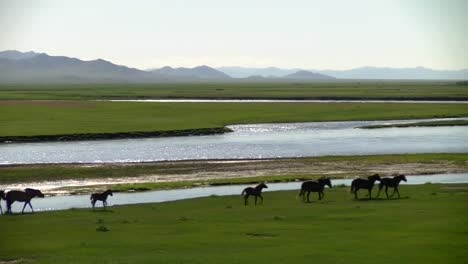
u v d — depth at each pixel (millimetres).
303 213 39031
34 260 27375
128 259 27281
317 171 63969
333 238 31000
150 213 40812
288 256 27422
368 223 34812
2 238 32250
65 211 42219
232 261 26750
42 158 72875
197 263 26453
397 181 46156
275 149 81500
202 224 35781
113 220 37812
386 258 26812
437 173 62531
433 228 33000
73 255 28266
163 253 28500
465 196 45938
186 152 78562
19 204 47312
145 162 69688
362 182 45531
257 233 32719
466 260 26453
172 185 55500
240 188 54750
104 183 57188
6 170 63406
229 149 81312
